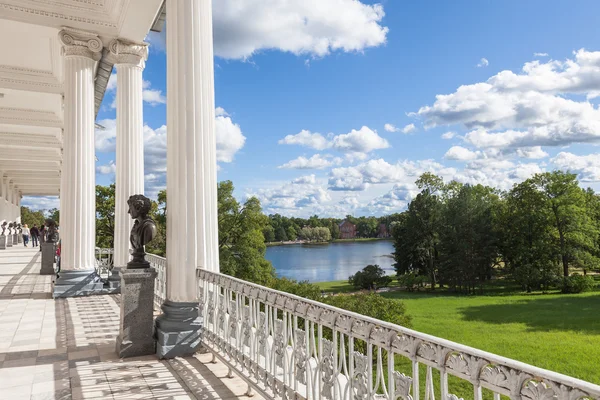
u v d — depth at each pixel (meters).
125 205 11.50
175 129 6.06
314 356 3.33
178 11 6.11
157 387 4.71
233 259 40.69
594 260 37.50
